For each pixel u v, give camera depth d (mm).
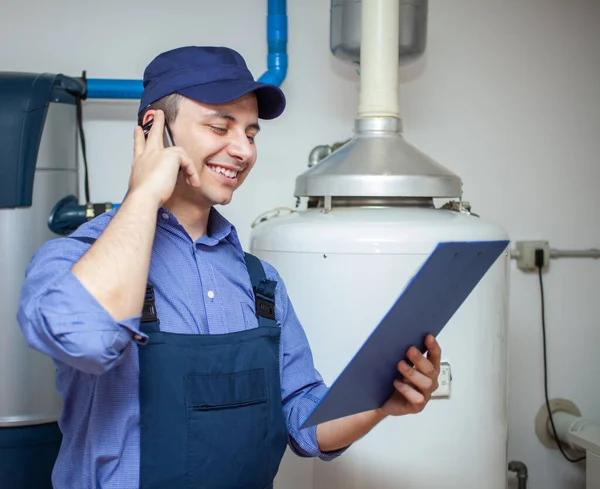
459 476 1610
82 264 869
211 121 1039
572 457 2389
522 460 2375
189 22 2115
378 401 1066
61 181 1806
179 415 976
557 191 2369
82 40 2068
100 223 1053
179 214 1096
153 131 1015
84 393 1003
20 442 1747
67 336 835
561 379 2400
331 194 1656
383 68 1766
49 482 1782
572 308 2400
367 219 1592
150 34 2096
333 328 1562
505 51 2311
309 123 2197
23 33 2045
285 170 2193
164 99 1062
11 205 1712
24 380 1743
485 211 2324
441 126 2279
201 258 1092
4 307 1725
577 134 2371
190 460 975
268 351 1080
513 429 2367
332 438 1141
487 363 1648
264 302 1133
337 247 1551
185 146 1044
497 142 2318
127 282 867
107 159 2096
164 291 1041
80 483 987
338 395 934
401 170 1654
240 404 1016
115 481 961
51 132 1779
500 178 2326
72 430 1019
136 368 977
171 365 983
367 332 1542
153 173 941
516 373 2363
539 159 2350
